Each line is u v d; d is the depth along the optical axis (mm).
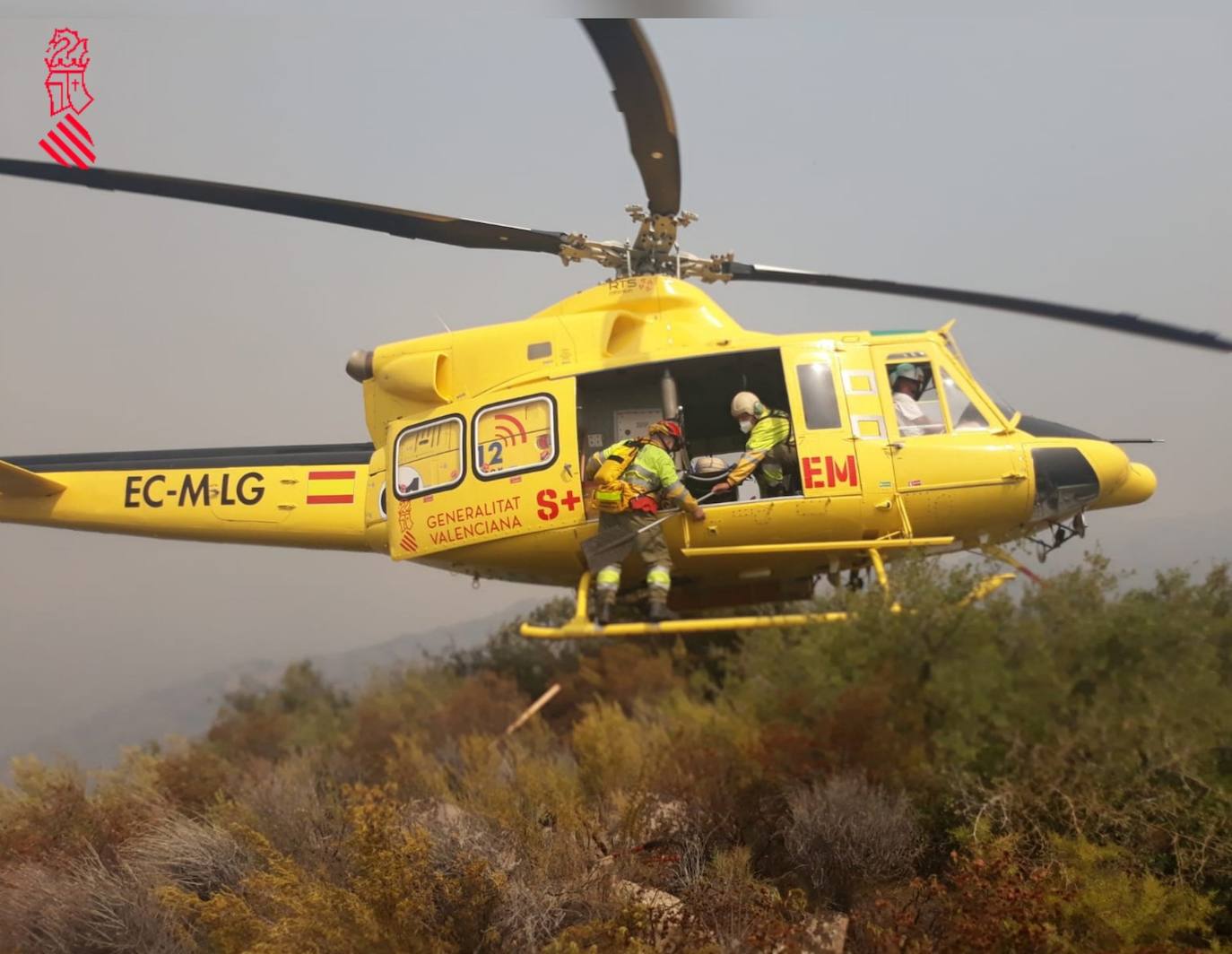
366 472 7684
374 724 13211
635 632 6113
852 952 4707
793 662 7863
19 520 8273
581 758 8078
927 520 6406
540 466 6617
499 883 4656
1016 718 5566
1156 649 5516
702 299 7016
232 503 7844
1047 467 6359
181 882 5746
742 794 6168
